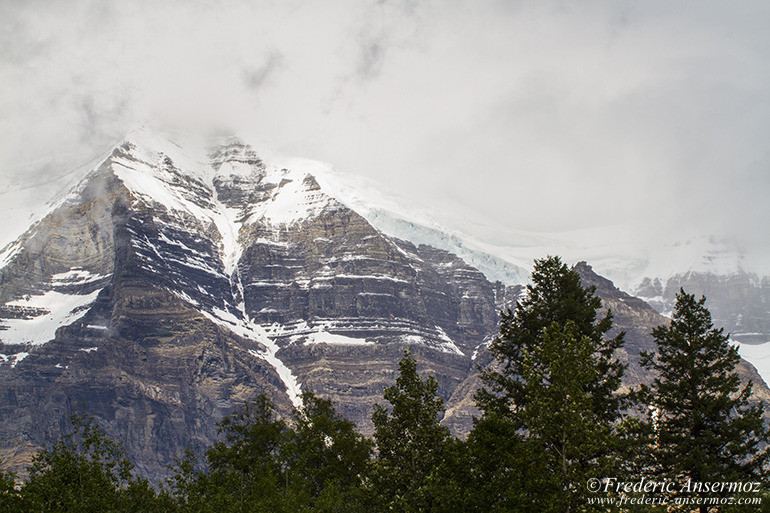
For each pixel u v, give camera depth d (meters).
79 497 154.50
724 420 150.12
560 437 119.81
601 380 150.88
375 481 132.00
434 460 129.62
